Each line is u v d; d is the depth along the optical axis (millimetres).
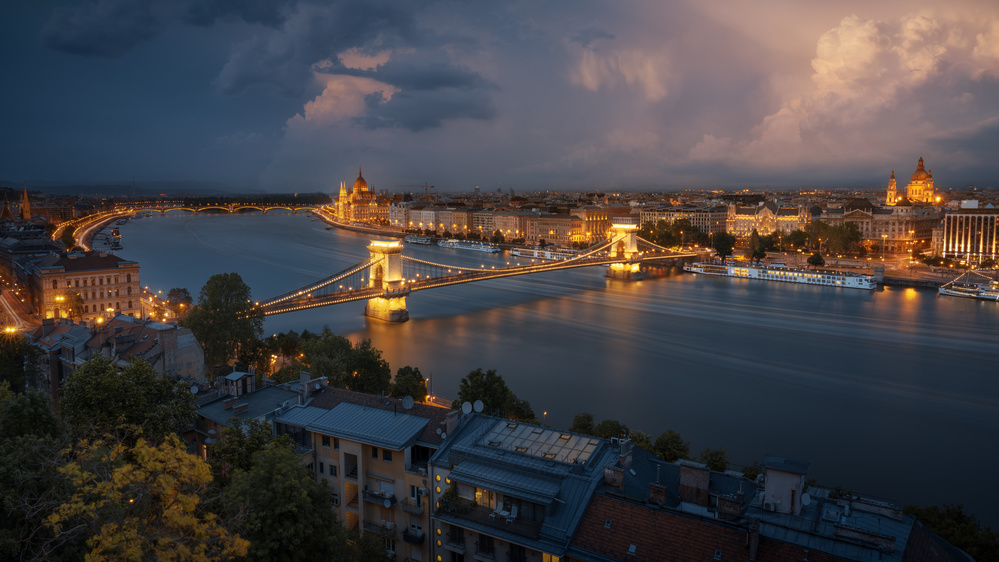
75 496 48375
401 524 74062
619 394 171500
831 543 53719
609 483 63469
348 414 82125
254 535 59000
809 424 152125
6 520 56406
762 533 55125
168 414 84688
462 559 67562
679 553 55531
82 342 134125
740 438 142750
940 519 78688
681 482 61938
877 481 123000
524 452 69750
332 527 63844
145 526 47438
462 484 68250
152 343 128000
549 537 60406
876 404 167375
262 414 87688
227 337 163750
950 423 154000
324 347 145750
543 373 189500
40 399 75438
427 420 78625
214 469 72750
